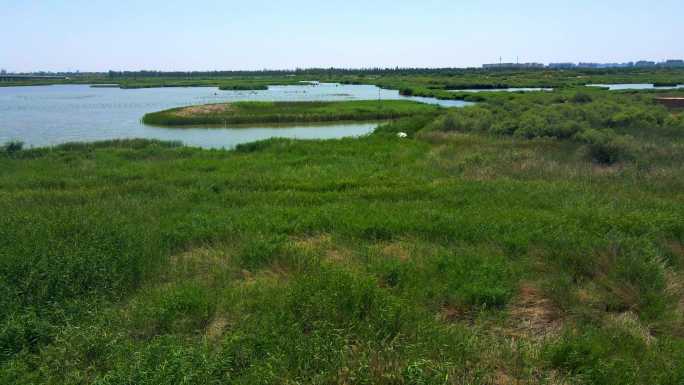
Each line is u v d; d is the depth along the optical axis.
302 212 8.37
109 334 4.20
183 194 10.07
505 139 18.19
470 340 4.17
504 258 6.09
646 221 7.14
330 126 31.72
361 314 4.56
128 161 16.08
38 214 7.65
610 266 5.62
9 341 4.13
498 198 9.16
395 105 41.22
